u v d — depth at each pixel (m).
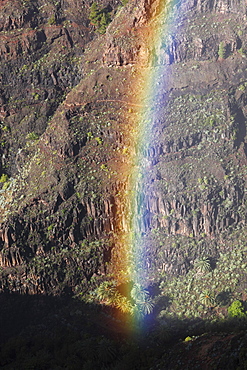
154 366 186.12
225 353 176.12
